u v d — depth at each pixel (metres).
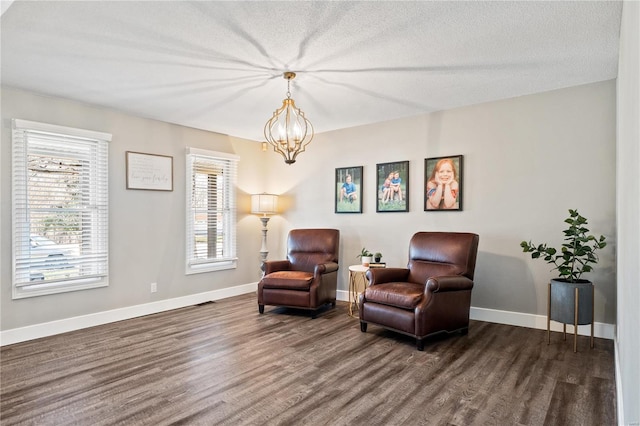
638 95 1.25
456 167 4.20
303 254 4.90
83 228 3.90
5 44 2.59
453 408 2.20
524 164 3.80
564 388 2.43
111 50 2.70
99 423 2.05
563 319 3.13
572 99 3.54
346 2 2.12
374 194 4.86
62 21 2.29
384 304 3.48
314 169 5.43
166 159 4.62
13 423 2.05
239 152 5.55
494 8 2.19
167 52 2.73
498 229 3.95
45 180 3.64
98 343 3.34
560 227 3.61
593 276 3.44
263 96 3.72
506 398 2.31
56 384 2.52
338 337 3.51
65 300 3.74
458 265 3.61
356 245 5.02
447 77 3.27
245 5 2.14
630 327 1.62
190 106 4.02
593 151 3.45
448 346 3.24
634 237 1.45
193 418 2.09
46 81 3.28
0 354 3.08
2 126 3.37
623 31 2.16
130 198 4.28
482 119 4.04
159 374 2.67
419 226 4.49
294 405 2.23
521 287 3.81
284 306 4.28
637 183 1.32
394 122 4.68
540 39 2.57
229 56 2.81
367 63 2.95
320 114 4.44
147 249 4.43
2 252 3.36
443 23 2.35
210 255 5.16
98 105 3.97
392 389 2.44
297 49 2.70
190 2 2.10
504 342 3.33
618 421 2.03
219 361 2.91
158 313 4.43
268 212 5.46
